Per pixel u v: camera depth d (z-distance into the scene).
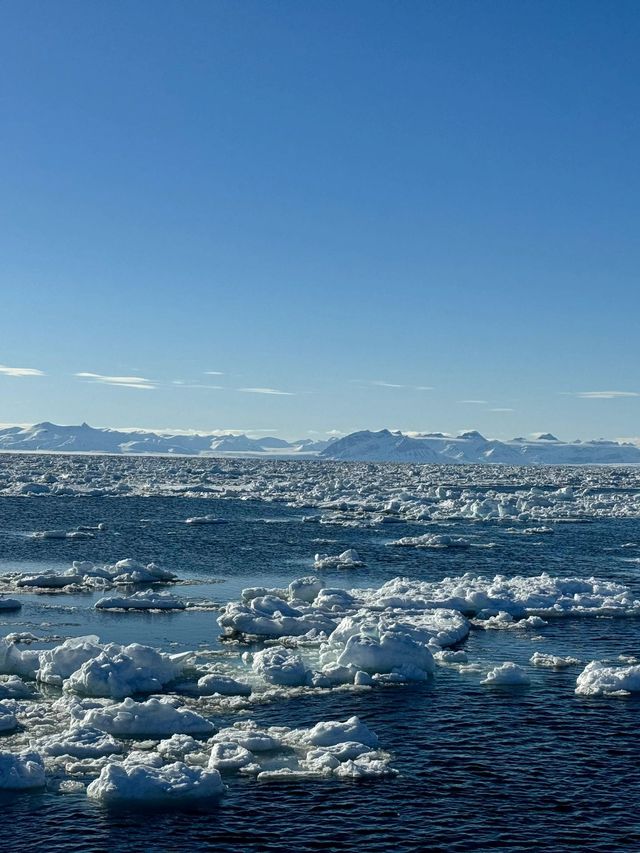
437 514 118.94
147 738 30.81
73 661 37.56
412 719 32.94
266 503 135.62
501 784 27.39
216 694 35.66
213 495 148.62
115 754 29.11
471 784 27.36
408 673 38.06
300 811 25.48
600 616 52.09
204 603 54.31
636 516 124.31
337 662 39.00
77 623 48.41
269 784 27.12
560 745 30.52
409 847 23.67
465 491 171.75
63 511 112.25
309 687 36.78
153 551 77.69
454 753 29.72
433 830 24.55
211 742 30.05
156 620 49.44
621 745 30.55
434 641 43.44
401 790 26.89
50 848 23.31
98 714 31.39
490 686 37.12
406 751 29.86
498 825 24.86
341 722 31.75
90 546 79.88
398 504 131.62
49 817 24.92
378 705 34.50
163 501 132.88
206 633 46.41
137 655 37.16
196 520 100.88
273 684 37.12
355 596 54.78
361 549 81.56
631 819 25.33
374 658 38.56
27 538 84.50
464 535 95.50
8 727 31.19
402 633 41.94
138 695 35.41
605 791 27.02
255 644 44.19
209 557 74.94
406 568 70.69
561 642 45.56
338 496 153.75
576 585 58.25
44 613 50.81
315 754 29.09
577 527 107.00
